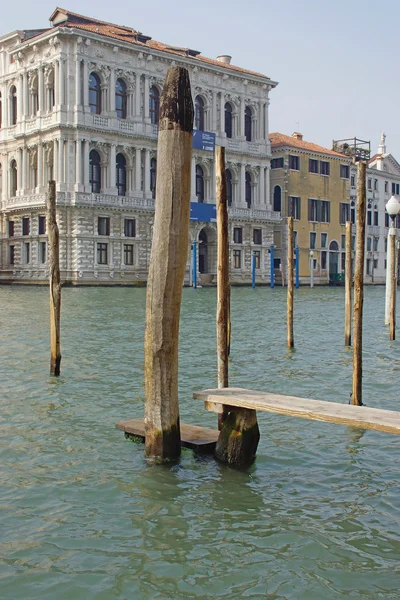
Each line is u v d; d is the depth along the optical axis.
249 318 28.70
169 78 8.50
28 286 56.00
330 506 7.73
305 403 8.36
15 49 58.22
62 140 54.91
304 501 7.86
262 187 69.19
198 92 63.56
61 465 8.86
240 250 67.75
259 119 68.62
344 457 9.31
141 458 9.12
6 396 12.55
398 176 86.00
